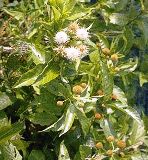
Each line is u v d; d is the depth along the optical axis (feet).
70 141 2.28
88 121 2.06
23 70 2.35
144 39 2.84
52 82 2.11
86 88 2.13
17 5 2.70
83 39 2.07
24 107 2.29
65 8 2.11
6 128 1.87
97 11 2.74
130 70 2.32
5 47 2.29
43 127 2.40
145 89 3.39
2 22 2.58
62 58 2.06
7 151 1.97
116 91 2.25
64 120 2.05
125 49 2.61
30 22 2.42
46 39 2.16
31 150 2.40
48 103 2.17
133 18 2.77
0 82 2.33
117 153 2.17
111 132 2.20
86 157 2.14
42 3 2.40
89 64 2.23
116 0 2.73
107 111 2.21
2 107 2.09
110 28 2.79
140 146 2.36
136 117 2.19
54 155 2.34
